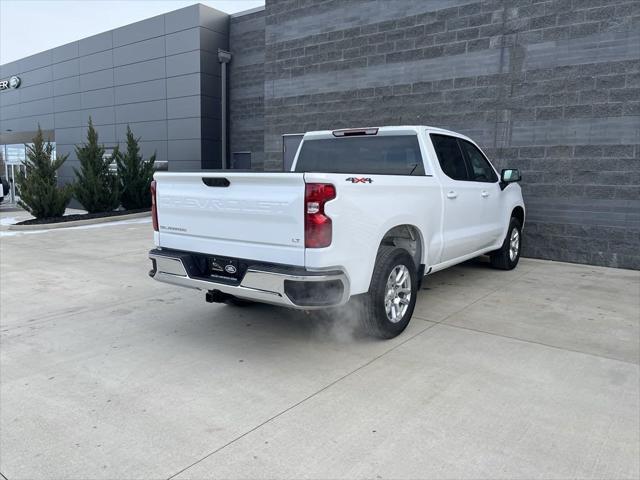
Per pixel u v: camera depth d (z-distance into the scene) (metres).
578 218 8.60
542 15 8.68
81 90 22.33
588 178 8.45
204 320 5.35
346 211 3.85
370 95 11.15
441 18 9.91
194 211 4.35
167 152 18.91
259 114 17.56
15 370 4.07
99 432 3.13
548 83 8.72
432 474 2.68
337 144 5.89
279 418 3.28
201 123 17.69
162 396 3.60
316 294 3.74
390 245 5.23
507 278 7.32
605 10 8.08
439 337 4.77
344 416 3.30
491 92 9.37
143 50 19.25
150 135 19.44
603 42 8.14
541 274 7.64
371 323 4.43
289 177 3.73
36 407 3.45
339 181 3.78
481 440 3.01
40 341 4.75
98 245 10.70
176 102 18.38
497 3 9.16
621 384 3.78
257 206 3.92
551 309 5.71
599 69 8.21
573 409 3.39
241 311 5.66
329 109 11.91
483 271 7.82
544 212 8.91
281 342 4.67
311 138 6.09
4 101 27.38
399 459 2.82
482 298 6.17
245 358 4.29
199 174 4.20
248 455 2.87
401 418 3.27
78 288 6.82
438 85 10.06
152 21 18.77
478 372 3.98
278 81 12.84
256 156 17.84
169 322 5.29
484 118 9.49
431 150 5.42
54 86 23.80
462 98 9.75
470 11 9.51
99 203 16.28
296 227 3.75
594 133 8.34
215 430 3.14
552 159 8.77
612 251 8.32
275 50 12.81
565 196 8.70
